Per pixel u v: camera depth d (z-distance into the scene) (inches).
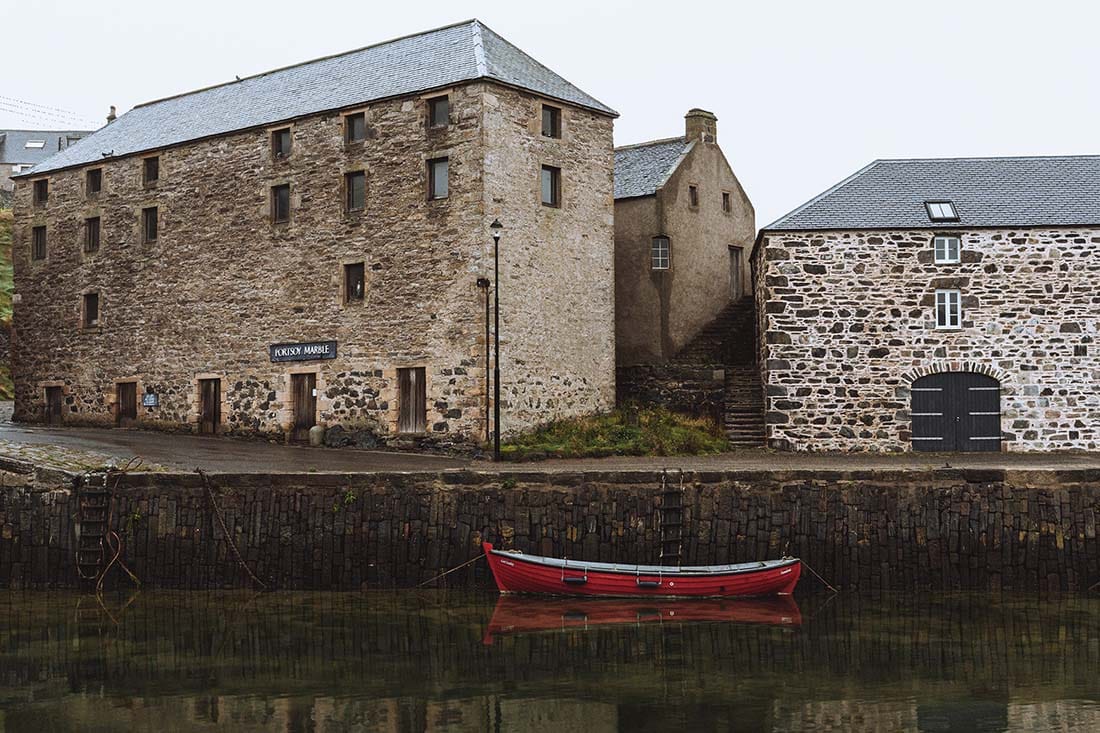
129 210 1187.3
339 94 1066.1
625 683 531.2
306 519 741.9
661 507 728.3
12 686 530.9
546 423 999.6
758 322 1099.3
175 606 698.2
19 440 962.7
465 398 946.1
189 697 512.4
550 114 1035.9
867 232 968.9
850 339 968.3
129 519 756.6
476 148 954.7
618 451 930.1
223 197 1111.0
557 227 1026.1
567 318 1031.0
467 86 962.1
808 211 991.0
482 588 731.4
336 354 1025.5
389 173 1005.8
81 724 475.8
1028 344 958.4
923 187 1022.4
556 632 626.8
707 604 697.0
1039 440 955.3
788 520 730.2
